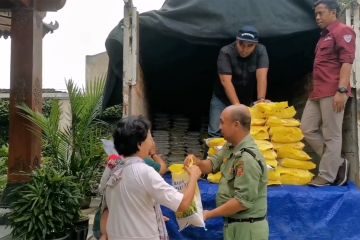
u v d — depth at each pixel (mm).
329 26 4004
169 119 6363
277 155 4012
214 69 5523
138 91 4574
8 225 4559
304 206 3592
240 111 2740
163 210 3570
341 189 3789
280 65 5406
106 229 2410
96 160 4961
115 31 4922
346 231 3604
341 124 3924
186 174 2723
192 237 3553
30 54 5996
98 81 5145
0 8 6031
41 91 6316
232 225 2738
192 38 4641
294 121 4055
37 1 6113
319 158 4480
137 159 2344
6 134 15039
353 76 4023
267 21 4582
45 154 6078
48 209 4047
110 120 8867
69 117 5867
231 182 2768
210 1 4617
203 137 5992
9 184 5852
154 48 4957
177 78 5789
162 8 4828
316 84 4051
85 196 4996
